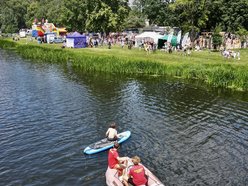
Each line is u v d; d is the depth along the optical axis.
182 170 18.02
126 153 20.06
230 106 31.16
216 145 21.58
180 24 74.25
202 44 68.06
